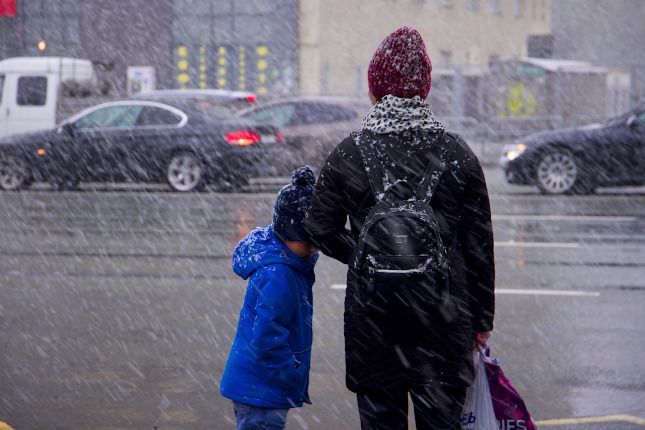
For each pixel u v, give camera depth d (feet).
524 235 63.57
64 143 92.63
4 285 46.83
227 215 73.41
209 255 55.42
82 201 83.46
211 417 28.02
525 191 94.53
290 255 18.93
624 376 31.78
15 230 65.62
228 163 90.99
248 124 92.17
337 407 28.84
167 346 35.60
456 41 213.66
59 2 177.17
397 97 17.67
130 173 92.27
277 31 175.52
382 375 17.26
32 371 32.55
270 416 18.89
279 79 176.45
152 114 92.79
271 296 18.58
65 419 27.81
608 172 88.58
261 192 92.89
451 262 17.51
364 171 17.42
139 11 176.14
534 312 41.01
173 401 29.43
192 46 177.47
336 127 98.99
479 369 18.65
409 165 17.33
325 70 179.32
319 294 44.62
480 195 17.63
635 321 39.29
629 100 165.78
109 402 29.32
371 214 16.97
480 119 156.35
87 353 34.71
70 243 59.82
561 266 52.06
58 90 112.47
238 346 19.20
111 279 48.32
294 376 18.93
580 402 29.19
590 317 40.01
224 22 176.45
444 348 17.25
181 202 82.53
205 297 44.01
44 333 37.55
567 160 89.35
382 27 192.54
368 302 16.92
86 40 177.17
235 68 177.17
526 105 156.66
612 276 49.11
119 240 61.00
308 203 18.71
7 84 112.68
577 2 269.23
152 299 43.57
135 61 176.86
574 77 155.94
